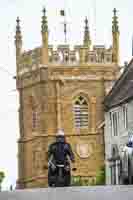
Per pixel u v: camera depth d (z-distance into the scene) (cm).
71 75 12319
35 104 12575
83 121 12362
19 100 12875
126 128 9412
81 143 12294
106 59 12356
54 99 12356
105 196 3356
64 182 4594
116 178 9688
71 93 12350
